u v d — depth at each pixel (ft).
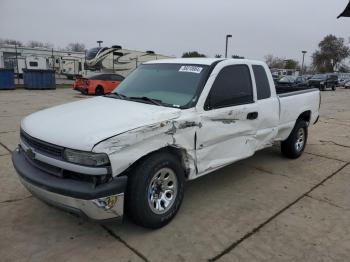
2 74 81.00
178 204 12.92
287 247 11.59
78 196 10.34
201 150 13.56
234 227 12.78
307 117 22.22
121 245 11.40
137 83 15.69
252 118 16.01
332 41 262.26
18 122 33.01
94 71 105.40
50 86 86.69
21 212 13.51
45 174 11.21
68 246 11.29
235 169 19.47
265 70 17.60
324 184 17.56
